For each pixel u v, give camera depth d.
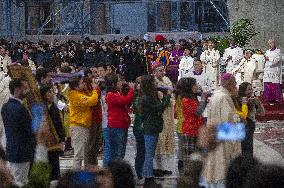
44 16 95.88
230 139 18.23
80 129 22.92
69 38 85.06
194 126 21.66
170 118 24.34
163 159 25.41
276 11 47.53
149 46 59.41
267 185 9.21
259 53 41.12
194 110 21.56
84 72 23.62
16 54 58.41
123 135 23.09
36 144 19.22
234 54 44.59
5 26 88.56
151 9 95.62
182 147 21.94
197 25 93.19
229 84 20.08
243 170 10.45
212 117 19.77
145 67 57.12
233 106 19.83
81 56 59.12
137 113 23.06
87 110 22.92
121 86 23.11
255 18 48.41
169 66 56.28
